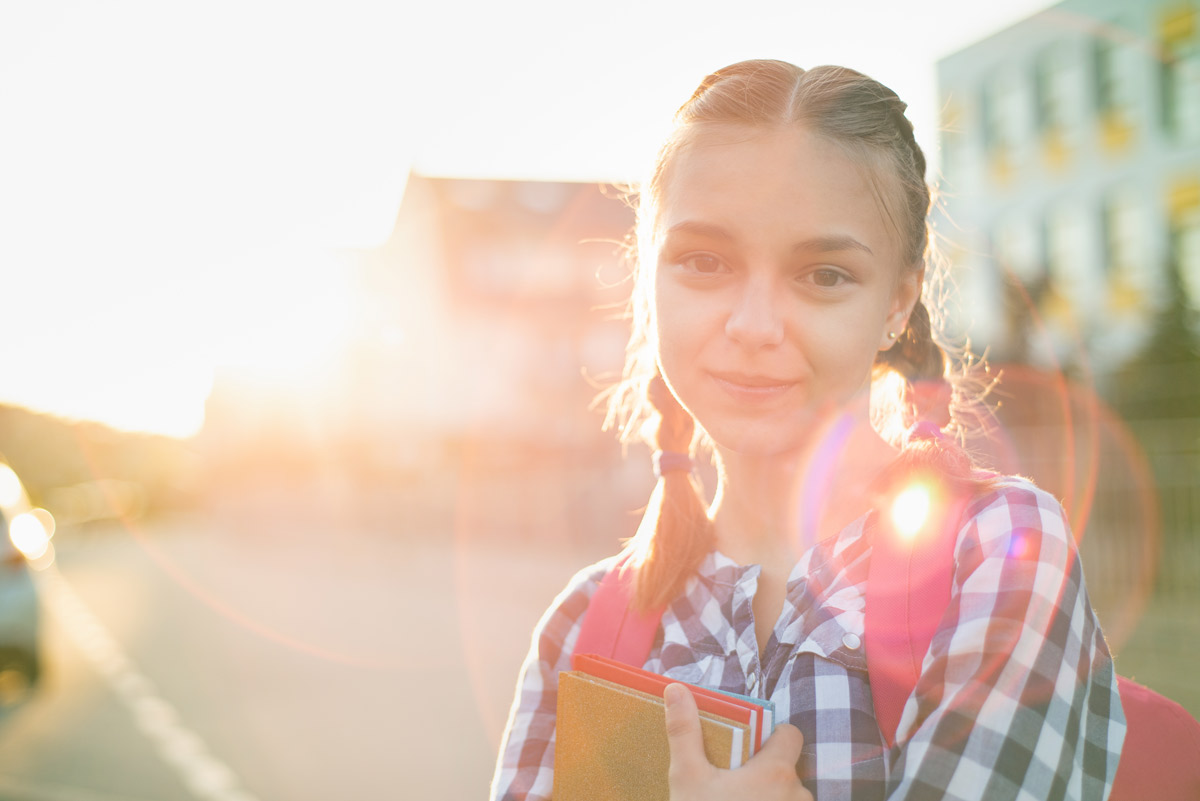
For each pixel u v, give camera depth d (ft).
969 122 78.33
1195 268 64.59
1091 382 45.55
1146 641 28.04
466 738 22.07
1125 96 68.54
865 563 3.48
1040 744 2.89
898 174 3.55
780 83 3.53
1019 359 42.70
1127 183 68.49
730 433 3.53
